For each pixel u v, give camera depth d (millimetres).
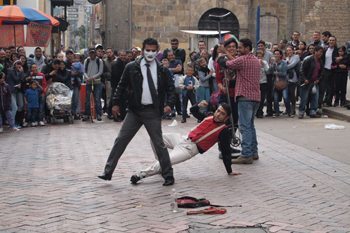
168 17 32375
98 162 10773
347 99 19109
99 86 17766
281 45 20297
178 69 17516
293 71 17562
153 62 8812
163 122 17219
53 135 14555
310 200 7902
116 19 36406
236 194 8234
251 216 7090
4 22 17672
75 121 17844
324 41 18359
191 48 31719
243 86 10398
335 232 6453
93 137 14195
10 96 15344
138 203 7707
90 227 6625
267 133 14461
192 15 32344
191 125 16484
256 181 9094
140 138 13820
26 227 6613
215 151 11938
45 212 7234
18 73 15984
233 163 10523
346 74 17938
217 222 6828
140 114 8742
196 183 8945
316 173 9703
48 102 16969
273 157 11219
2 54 15891
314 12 31453
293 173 9711
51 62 17578
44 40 19156
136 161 10789
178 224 6754
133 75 8711
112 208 7445
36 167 10258
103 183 8922
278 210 7375
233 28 33031
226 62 10477
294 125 15805
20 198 7934
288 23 33344
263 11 33375
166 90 8938
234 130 11141
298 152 11742
